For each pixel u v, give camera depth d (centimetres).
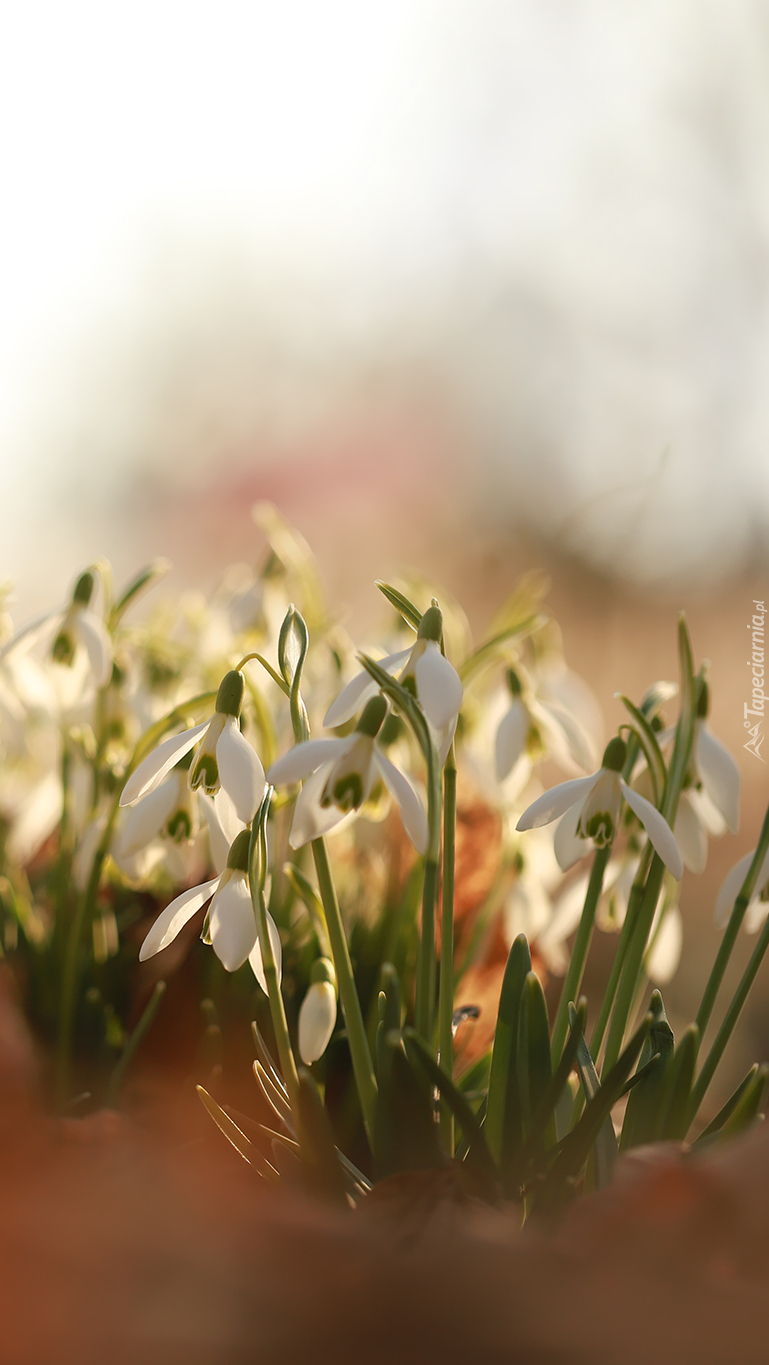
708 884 147
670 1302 59
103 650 81
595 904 73
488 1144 70
